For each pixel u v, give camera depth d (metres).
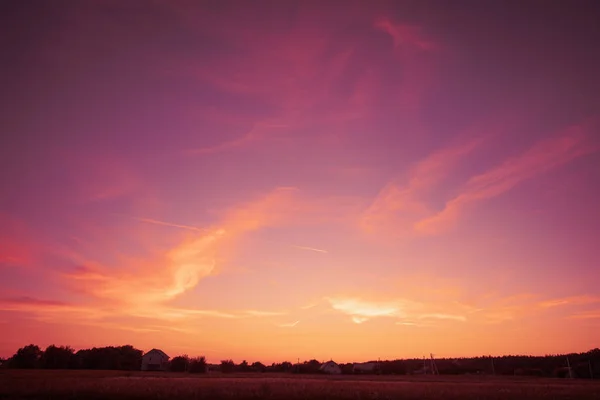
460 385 58.91
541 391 44.06
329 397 34.22
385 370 134.00
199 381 57.00
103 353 121.81
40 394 32.72
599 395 39.38
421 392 40.94
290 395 34.88
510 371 131.25
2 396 31.62
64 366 113.44
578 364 114.44
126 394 32.94
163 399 30.89
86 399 30.88
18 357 111.00
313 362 141.50
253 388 40.97
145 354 119.81
